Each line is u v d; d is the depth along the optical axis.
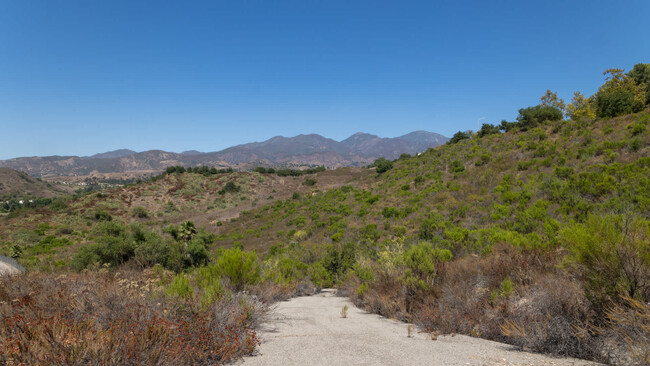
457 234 14.10
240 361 4.18
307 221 41.81
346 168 104.25
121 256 18.28
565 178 22.34
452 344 4.99
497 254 8.22
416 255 8.71
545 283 5.38
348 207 41.38
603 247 4.24
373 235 24.62
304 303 11.25
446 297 7.12
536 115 46.16
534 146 34.41
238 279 9.52
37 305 4.50
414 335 5.88
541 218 15.35
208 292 6.20
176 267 19.14
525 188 22.95
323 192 65.88
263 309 7.30
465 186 30.84
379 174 63.41
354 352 4.54
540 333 4.35
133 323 3.92
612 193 16.31
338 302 11.69
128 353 3.40
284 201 66.75
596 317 4.23
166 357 3.61
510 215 18.77
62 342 3.23
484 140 49.56
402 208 31.05
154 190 83.31
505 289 6.04
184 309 5.07
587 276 4.43
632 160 20.50
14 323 3.49
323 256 19.23
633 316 3.63
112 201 72.50
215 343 4.29
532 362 3.80
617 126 29.80
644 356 3.28
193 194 82.81
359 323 7.24
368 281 10.75
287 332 6.11
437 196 30.25
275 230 41.81
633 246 4.21
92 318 4.05
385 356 4.30
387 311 8.34
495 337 5.36
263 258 26.62
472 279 7.93
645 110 32.50
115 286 5.55
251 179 93.94
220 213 66.19
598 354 3.80
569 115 52.00
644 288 4.06
